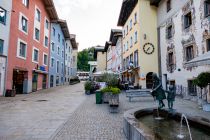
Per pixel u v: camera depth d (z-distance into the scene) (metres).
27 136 6.04
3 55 18.78
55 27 37.53
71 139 5.70
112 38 44.62
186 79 17.09
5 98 17.28
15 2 21.12
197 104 13.01
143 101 14.86
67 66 50.91
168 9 21.31
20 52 22.62
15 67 20.94
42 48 29.77
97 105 12.95
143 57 24.34
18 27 21.70
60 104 13.51
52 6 30.75
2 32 18.80
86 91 21.50
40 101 15.31
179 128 5.90
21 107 12.12
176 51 19.19
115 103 10.16
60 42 41.94
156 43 24.67
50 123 7.79
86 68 91.12
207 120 5.59
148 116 7.68
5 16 19.38
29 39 24.58
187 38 17.06
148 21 24.89
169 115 7.11
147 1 25.23
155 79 7.83
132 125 5.01
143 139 3.96
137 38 25.53
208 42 14.34
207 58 9.27
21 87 23.25
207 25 14.23
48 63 32.78
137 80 26.58
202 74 11.31
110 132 6.41
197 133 5.36
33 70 25.39
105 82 22.88
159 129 5.80
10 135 6.15
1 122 7.97
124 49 35.34
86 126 7.25
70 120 8.32
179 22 18.62
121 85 25.98
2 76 18.78
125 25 34.44
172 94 7.42
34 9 26.22
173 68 19.80
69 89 29.78
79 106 12.50
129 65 28.11
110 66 53.34
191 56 16.81
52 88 32.09
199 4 15.24
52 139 5.71
